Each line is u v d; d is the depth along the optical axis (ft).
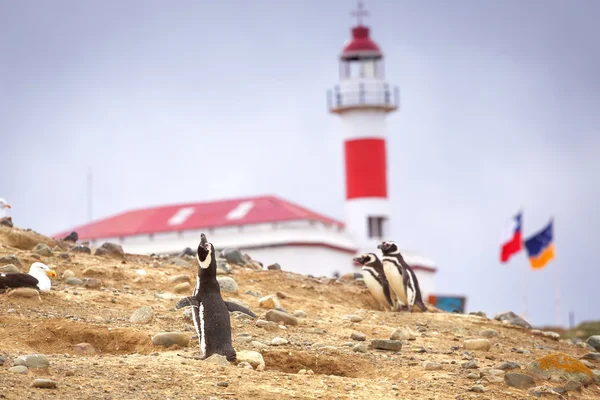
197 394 57.93
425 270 305.53
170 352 67.92
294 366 69.92
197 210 299.58
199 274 66.80
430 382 66.69
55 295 80.74
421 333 85.56
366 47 309.83
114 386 57.88
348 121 305.94
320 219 287.48
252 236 280.72
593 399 68.85
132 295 83.92
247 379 61.46
